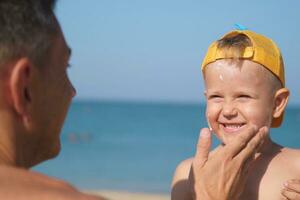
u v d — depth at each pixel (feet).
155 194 69.41
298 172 12.78
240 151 9.10
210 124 13.08
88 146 148.87
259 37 13.01
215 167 8.98
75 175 89.35
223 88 12.70
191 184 9.16
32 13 6.24
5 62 6.05
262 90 12.60
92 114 368.07
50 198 5.56
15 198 5.48
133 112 419.33
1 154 6.25
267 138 13.23
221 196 8.88
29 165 6.88
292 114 369.30
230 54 12.64
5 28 6.03
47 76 6.57
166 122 279.08
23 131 6.46
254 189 12.78
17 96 6.18
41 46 6.33
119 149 140.36
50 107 6.75
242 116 12.55
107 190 73.61
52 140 7.05
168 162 110.93
